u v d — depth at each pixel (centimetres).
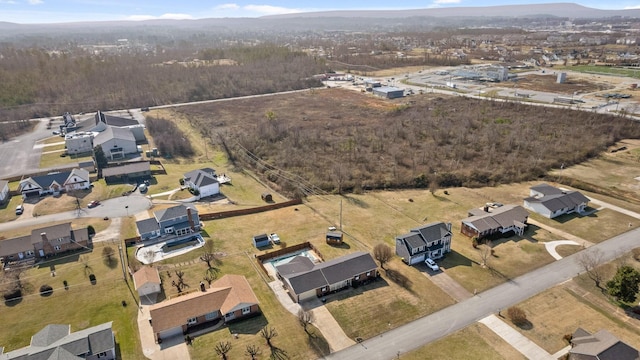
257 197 8712
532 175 9531
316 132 12469
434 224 6531
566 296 5400
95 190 8831
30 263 6178
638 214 7644
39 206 8112
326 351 4569
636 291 5028
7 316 5097
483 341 4656
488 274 5928
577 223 7344
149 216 7675
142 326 4941
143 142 12362
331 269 5634
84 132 12100
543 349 4522
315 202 8369
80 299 5397
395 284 5728
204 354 4509
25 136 12825
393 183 9150
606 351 4066
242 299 5019
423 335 4784
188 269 6066
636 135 11844
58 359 4088
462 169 9750
